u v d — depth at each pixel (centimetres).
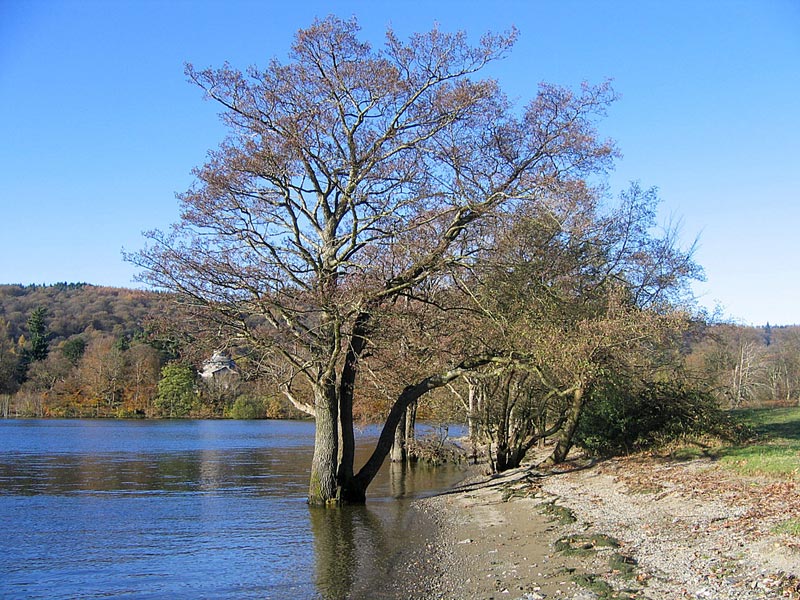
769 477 1608
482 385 2791
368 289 1812
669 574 1006
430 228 1902
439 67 1933
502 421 2831
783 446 2120
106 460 3994
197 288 1795
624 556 1135
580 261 2286
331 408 2084
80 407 9188
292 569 1336
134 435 6425
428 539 1585
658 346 2436
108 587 1216
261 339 1864
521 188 1817
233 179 1864
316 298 1734
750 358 5522
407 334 1938
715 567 992
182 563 1403
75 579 1277
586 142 1919
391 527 1772
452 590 1101
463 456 3850
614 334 2008
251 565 1376
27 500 2405
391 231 1870
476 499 2183
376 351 2031
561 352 1898
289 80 1872
